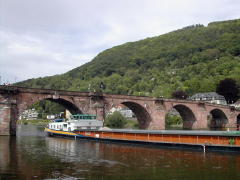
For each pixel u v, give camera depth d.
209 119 140.00
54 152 41.62
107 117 128.38
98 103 80.56
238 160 35.16
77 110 78.00
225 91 164.88
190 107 110.12
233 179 26.38
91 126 65.00
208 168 30.77
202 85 187.75
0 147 46.16
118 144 51.88
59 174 27.69
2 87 65.00
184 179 26.28
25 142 53.97
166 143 46.88
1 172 28.28
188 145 44.31
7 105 65.44
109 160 35.19
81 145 50.50
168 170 29.75
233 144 40.31
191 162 33.97
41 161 34.25
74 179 25.91
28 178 26.14
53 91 72.56
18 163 32.81
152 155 38.97
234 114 132.00
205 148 42.75
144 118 98.69
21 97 67.88
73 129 63.06
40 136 69.06
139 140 50.38
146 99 93.81
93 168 30.47
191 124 115.56
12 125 66.25
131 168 30.59
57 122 70.62
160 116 97.75
